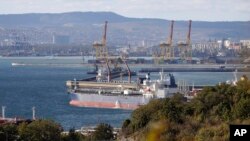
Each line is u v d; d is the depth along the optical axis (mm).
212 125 175625
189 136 163000
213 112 191500
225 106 193000
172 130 164625
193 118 188875
